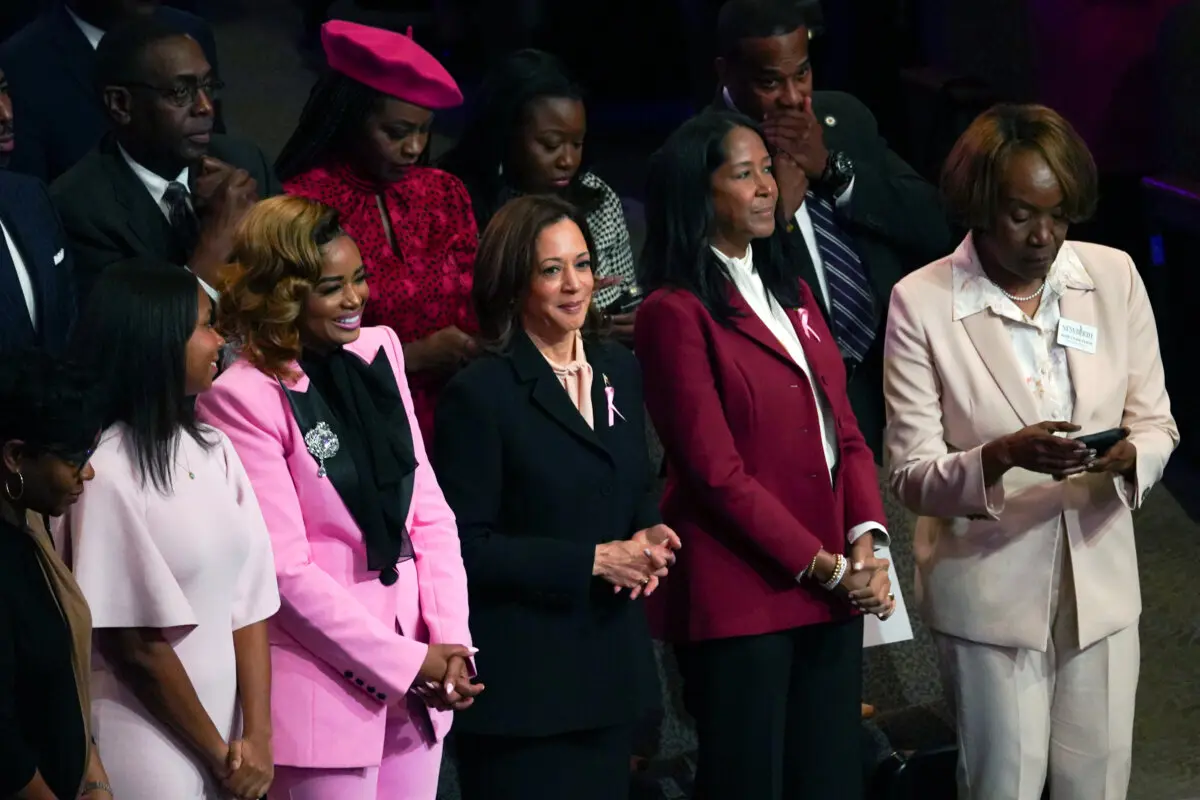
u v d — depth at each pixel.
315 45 36.94
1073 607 13.03
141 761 9.77
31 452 8.73
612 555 11.45
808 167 14.95
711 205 12.38
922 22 24.59
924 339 12.90
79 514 9.53
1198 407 20.22
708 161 12.36
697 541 12.66
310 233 10.46
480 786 11.82
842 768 13.10
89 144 15.87
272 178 14.21
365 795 10.74
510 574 11.32
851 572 12.50
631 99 32.97
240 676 10.12
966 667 13.29
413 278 13.54
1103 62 21.81
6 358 8.77
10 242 12.45
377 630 10.51
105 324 9.62
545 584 11.34
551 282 11.50
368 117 13.34
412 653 10.55
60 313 12.54
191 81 13.27
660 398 12.46
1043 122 12.13
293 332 10.51
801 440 12.55
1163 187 20.36
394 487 10.83
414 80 13.26
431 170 14.11
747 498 12.23
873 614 13.53
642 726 15.66
